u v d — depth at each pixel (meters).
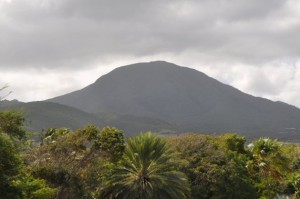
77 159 38.72
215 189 49.03
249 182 52.06
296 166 65.25
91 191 37.22
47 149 38.12
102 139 39.22
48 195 33.34
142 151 37.41
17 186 25.73
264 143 50.25
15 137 29.42
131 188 35.94
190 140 54.28
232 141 61.19
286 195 53.22
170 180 36.56
